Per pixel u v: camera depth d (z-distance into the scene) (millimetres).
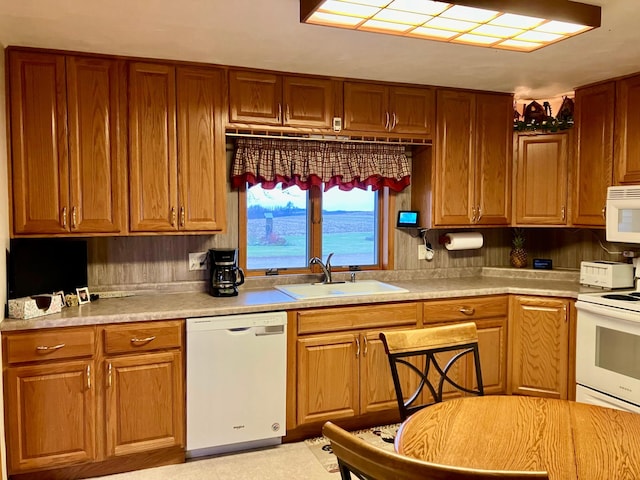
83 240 3137
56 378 2617
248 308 2936
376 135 3500
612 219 3365
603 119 3486
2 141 2629
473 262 4242
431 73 3295
